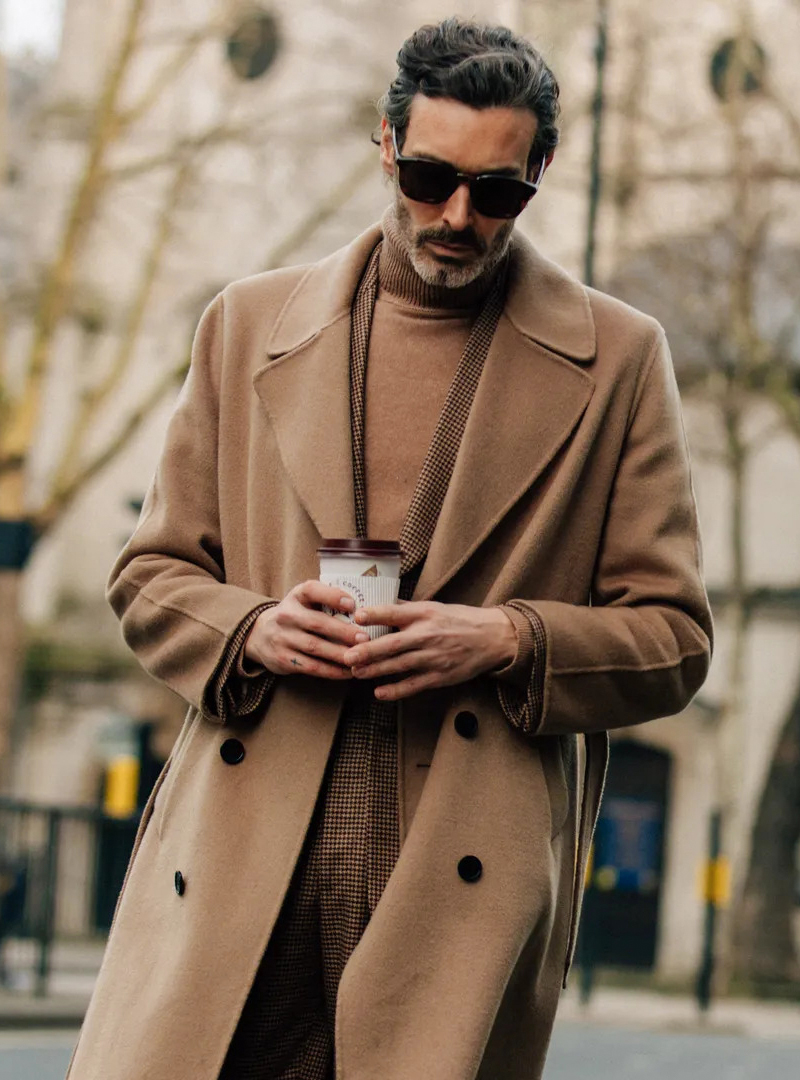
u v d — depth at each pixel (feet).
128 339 83.46
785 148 96.17
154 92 83.51
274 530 12.21
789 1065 50.62
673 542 12.19
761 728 105.40
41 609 113.29
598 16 73.15
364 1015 11.19
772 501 105.70
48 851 56.59
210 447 12.58
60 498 80.94
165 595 12.08
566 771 12.12
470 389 12.06
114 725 108.68
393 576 11.27
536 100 11.43
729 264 96.58
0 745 79.61
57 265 81.82
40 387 80.84
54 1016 51.08
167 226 85.51
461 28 11.51
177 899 11.73
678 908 102.27
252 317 12.66
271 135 88.99
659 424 12.28
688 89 97.76
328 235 101.24
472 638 11.30
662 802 103.60
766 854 94.89
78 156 104.12
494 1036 11.82
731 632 105.91
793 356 99.30
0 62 95.45
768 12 99.35
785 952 94.53
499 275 12.35
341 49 101.65
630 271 97.91
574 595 12.15
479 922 11.36
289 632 11.30
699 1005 76.79
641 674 11.76
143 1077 11.30
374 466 12.01
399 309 12.26
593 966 77.71
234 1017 11.32
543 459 11.93
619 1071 46.57
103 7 105.91
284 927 11.62
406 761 11.60
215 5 94.99
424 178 11.39
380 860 11.56
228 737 11.84
